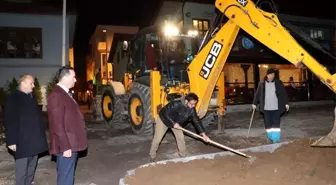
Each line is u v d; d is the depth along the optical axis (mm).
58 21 16594
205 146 6973
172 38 8086
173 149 6773
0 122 10719
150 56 7816
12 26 16016
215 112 8625
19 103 3945
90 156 6391
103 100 11023
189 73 7078
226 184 3943
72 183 3732
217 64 6828
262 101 6707
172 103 5297
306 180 4000
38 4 16609
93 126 10633
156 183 3977
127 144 7418
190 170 4453
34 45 16375
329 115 12320
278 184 3893
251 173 4301
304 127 9352
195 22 16969
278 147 5621
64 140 3473
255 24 5395
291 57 4875
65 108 3588
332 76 4453
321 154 5031
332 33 19547
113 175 5168
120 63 10969
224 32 6730
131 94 8570
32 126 3996
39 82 16375
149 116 7781
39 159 6223
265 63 16828
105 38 25234
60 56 16625
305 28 18703
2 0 16828
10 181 4926
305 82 18641
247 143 7203
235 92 16250
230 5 5832
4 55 15961
